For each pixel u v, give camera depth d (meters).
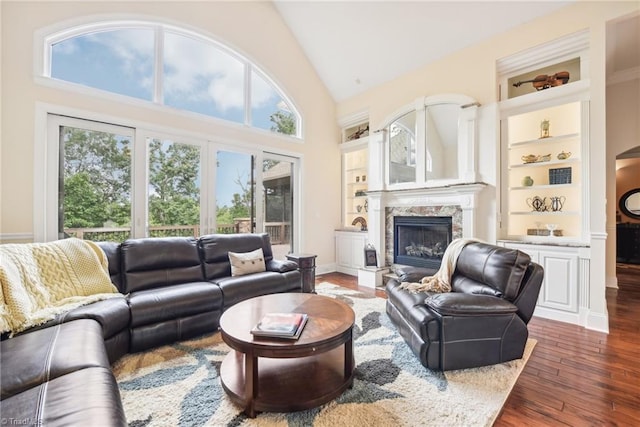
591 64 3.00
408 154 4.60
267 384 1.75
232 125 4.31
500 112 3.72
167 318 2.46
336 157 5.88
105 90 3.23
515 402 1.73
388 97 4.91
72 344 1.48
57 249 2.40
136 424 1.52
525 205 3.79
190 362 2.18
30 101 2.78
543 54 3.40
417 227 4.55
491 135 3.69
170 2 3.65
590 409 1.66
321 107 5.59
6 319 1.75
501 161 3.72
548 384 1.91
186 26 3.78
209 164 4.08
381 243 4.84
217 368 2.09
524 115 3.79
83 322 1.83
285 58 4.98
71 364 1.29
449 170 4.07
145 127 3.48
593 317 2.90
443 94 4.12
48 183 2.91
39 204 2.82
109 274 2.70
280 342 1.59
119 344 2.18
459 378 1.95
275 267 3.55
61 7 2.92
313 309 2.11
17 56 2.71
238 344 1.62
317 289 4.33
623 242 6.36
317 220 5.49
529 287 2.20
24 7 2.75
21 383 1.15
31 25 2.78
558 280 3.14
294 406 1.58
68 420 0.92
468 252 2.63
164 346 2.45
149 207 3.55
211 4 4.03
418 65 4.45
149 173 3.55
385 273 4.65
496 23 3.58
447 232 4.16
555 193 3.59
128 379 1.94
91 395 1.07
